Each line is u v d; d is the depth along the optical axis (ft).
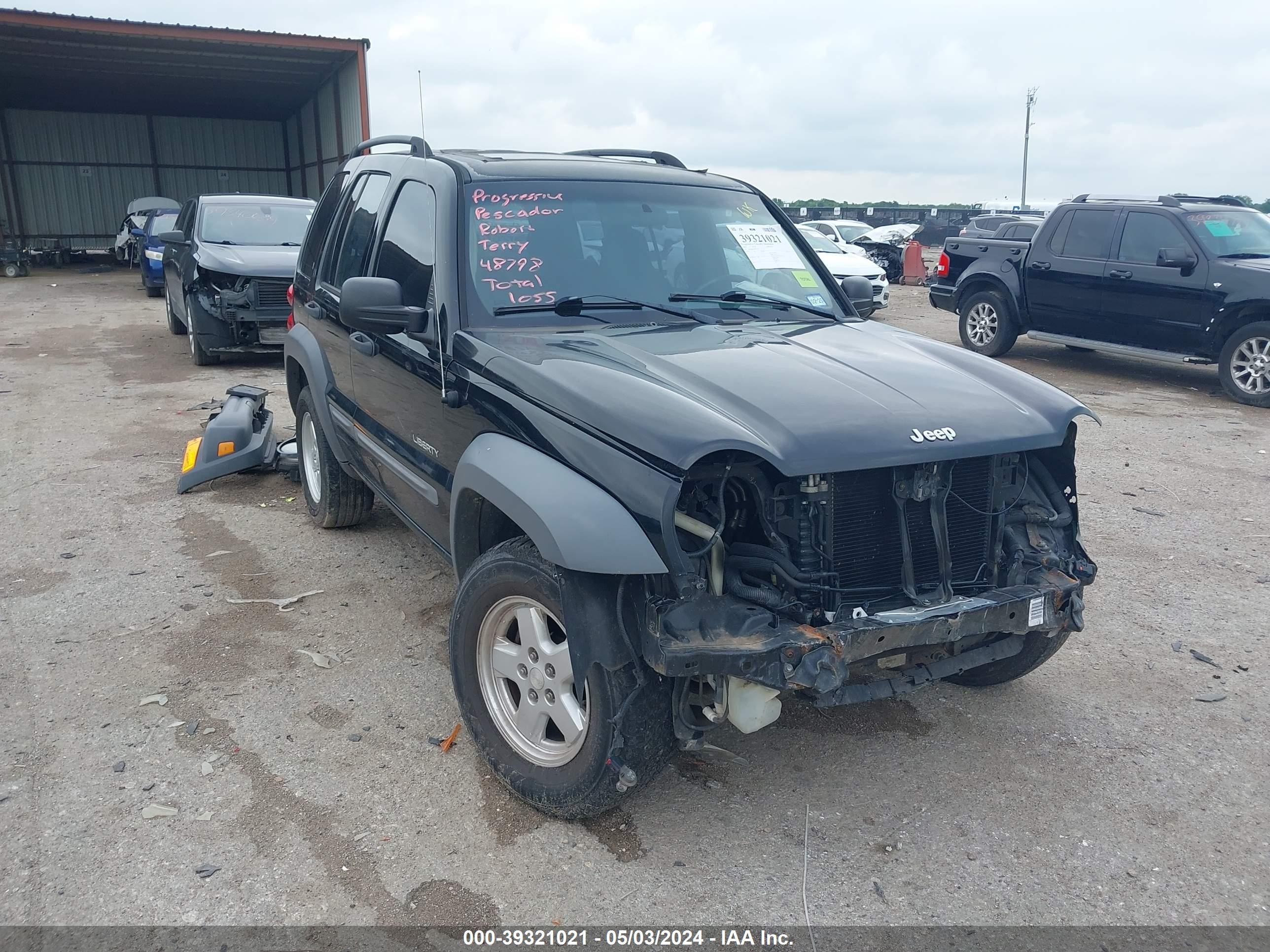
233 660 13.61
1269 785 11.20
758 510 9.37
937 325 52.95
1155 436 28.48
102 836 9.77
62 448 24.70
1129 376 38.68
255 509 20.29
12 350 40.98
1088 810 10.68
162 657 13.66
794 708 12.84
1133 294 36.04
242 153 107.55
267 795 10.53
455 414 11.41
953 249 44.06
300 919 8.73
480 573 10.33
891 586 9.84
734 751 11.75
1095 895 9.32
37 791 10.48
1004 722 12.55
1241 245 34.73
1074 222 38.42
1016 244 40.78
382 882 9.24
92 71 83.61
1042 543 11.18
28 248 96.78
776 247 14.53
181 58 79.51
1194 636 15.26
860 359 11.31
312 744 11.57
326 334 16.74
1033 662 12.39
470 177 12.86
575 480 9.20
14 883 9.08
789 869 9.62
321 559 17.51
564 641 10.08
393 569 17.12
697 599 8.91
